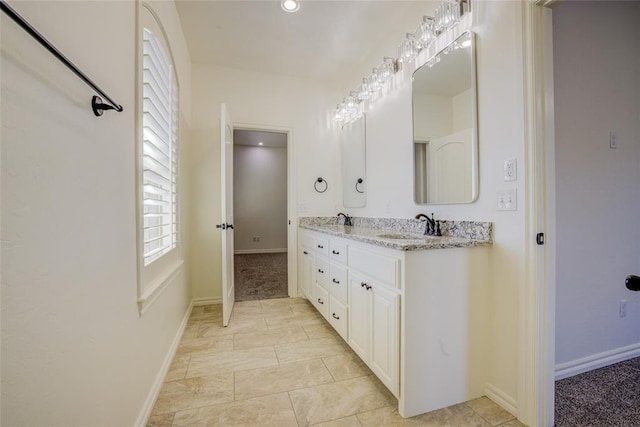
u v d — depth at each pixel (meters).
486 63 1.52
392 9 2.17
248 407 1.45
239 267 5.00
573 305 1.73
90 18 0.91
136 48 1.30
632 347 1.90
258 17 2.27
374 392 1.57
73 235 0.81
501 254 1.44
